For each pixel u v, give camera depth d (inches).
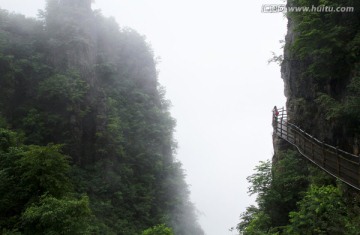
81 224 573.9
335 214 410.0
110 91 1817.2
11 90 1358.3
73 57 1529.3
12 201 634.2
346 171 464.8
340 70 574.9
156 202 1636.3
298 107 805.9
